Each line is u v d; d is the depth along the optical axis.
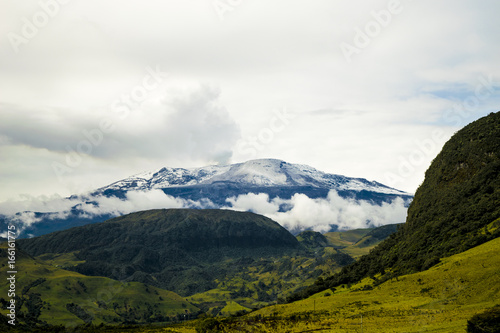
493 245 182.75
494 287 141.00
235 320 177.62
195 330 179.12
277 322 161.38
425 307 145.75
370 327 132.12
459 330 112.44
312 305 189.00
